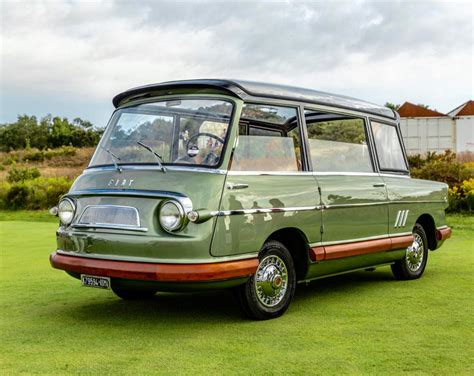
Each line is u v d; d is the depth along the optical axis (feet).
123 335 17.35
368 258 23.25
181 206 16.79
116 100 21.31
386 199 24.08
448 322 18.58
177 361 14.79
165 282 16.79
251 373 13.83
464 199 56.24
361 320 18.93
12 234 46.73
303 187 20.04
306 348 15.79
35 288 24.91
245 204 17.97
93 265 17.67
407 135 121.19
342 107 22.80
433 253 34.32
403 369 14.08
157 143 19.07
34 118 209.87
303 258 20.48
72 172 94.79
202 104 18.97
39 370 14.24
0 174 104.83
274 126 19.61
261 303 18.84
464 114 126.21
